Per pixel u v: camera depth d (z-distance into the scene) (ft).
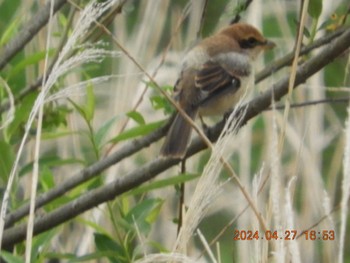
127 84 39.40
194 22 39.88
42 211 32.58
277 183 22.72
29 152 37.45
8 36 32.40
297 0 42.16
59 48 30.66
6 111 31.83
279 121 40.01
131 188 28.53
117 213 34.12
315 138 39.68
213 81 33.96
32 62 30.81
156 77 39.86
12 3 41.68
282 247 21.93
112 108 39.45
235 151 40.45
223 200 39.88
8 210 30.58
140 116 29.12
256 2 40.42
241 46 35.55
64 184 29.50
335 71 40.78
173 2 41.70
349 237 38.73
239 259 37.29
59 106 31.27
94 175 29.45
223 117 34.14
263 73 32.32
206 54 34.83
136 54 39.99
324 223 37.88
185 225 22.62
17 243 29.27
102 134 29.37
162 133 29.60
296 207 39.75
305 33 29.14
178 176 27.40
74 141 38.75
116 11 30.91
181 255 22.26
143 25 40.42
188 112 33.37
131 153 29.58
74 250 36.58
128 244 27.40
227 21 39.58
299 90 39.88
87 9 24.71
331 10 38.78
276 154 22.93
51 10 26.35
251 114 28.55
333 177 39.88
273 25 42.16
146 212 27.53
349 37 26.40
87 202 28.43
